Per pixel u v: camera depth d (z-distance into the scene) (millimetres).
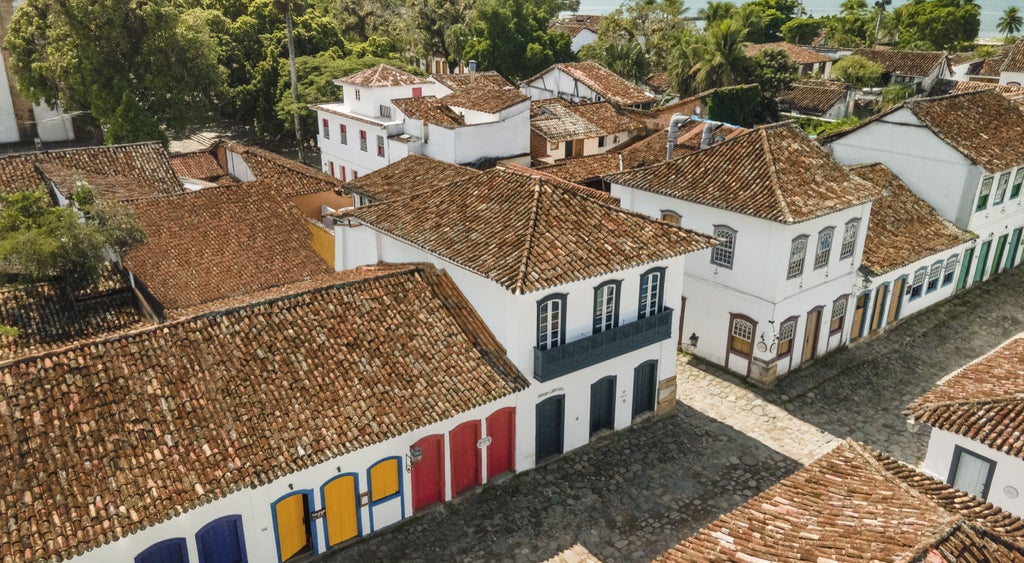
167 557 15992
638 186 28547
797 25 114812
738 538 13133
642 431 23812
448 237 22047
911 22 108188
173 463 15734
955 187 32125
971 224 32469
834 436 23906
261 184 32875
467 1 86000
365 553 18406
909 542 11688
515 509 20109
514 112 43906
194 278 27547
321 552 18219
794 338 27156
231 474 15891
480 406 19719
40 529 14000
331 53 64375
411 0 86500
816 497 14273
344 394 18172
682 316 29156
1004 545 11953
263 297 22375
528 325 20062
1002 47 101812
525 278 19141
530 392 20781
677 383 26922
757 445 23266
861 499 13883
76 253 26875
